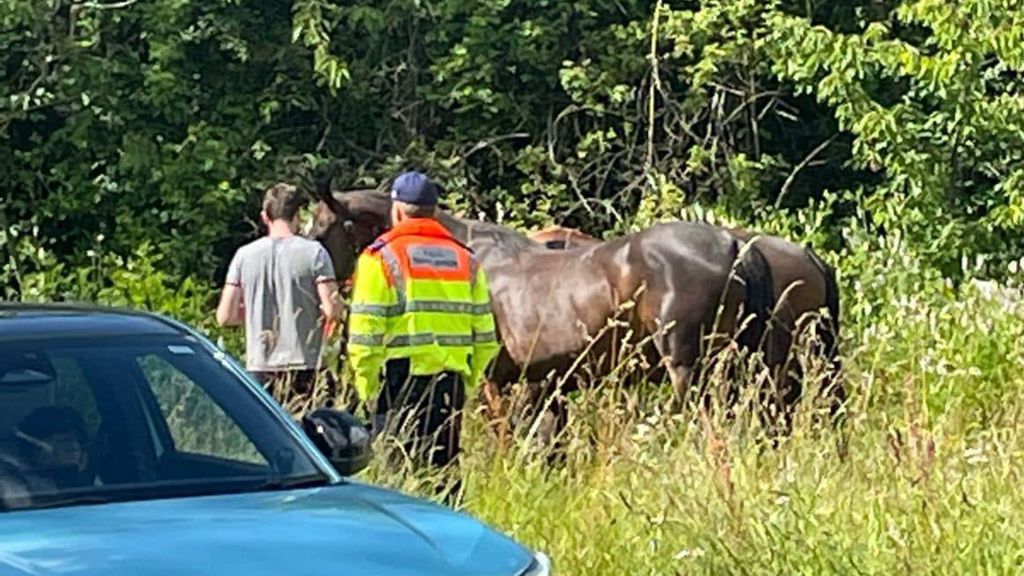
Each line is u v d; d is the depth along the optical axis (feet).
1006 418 35.91
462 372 32.07
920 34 63.77
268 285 36.42
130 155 60.23
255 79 63.41
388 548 17.01
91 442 19.36
